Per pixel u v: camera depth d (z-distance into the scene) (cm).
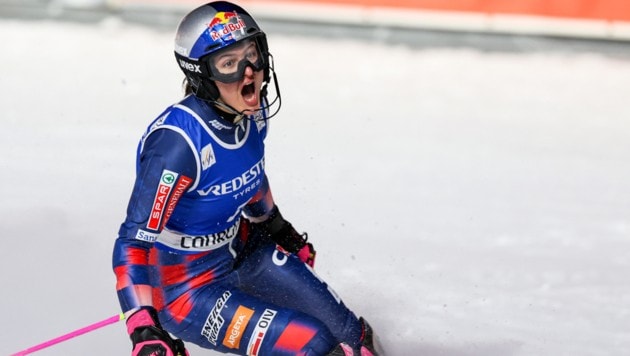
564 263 1823
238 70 1027
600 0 3659
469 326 1502
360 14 3838
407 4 3803
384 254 1830
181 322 1126
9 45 3700
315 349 1060
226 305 1105
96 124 2816
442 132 2864
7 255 1723
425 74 3481
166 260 1130
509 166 2552
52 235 1841
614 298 1644
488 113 3083
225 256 1156
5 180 2250
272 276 1191
